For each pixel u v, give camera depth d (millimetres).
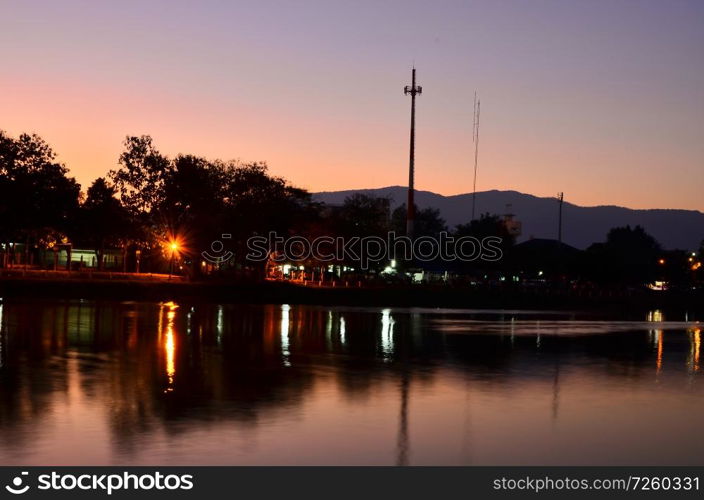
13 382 29359
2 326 51812
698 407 27312
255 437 21469
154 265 149750
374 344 47719
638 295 143875
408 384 31297
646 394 30094
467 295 118812
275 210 125812
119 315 65375
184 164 120438
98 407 24844
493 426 23578
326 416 24406
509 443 21516
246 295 104312
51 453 19500
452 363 38781
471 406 26688
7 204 106875
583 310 116750
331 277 151750
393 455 20047
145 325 56000
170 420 23188
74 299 89500
